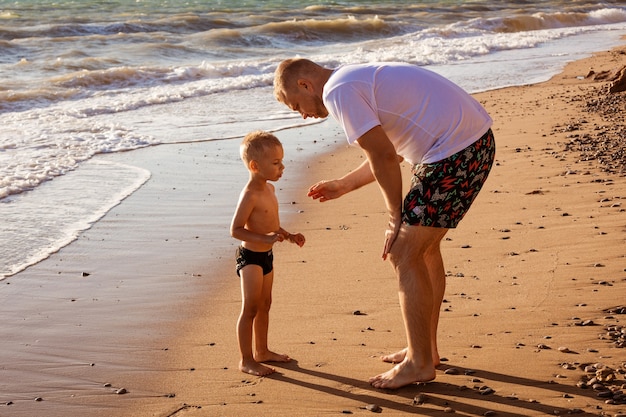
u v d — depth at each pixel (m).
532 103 13.05
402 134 3.63
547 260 5.51
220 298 5.28
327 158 9.84
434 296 3.94
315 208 7.52
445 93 3.61
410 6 38.41
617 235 5.93
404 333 4.47
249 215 4.03
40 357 4.35
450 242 6.09
